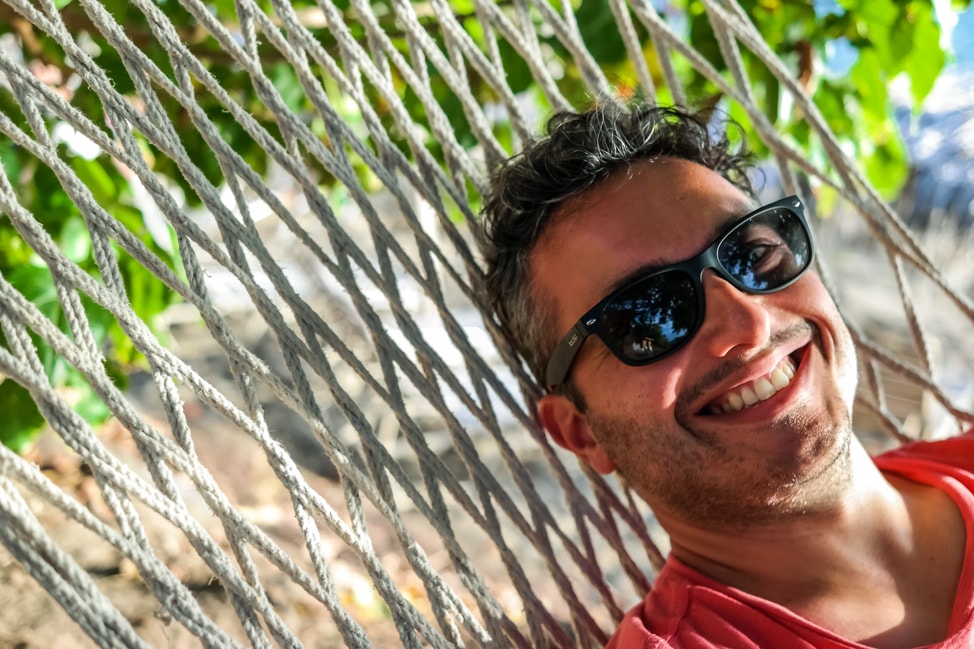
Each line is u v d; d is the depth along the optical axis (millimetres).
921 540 1360
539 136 1582
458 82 1670
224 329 1168
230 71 2029
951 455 1537
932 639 1279
